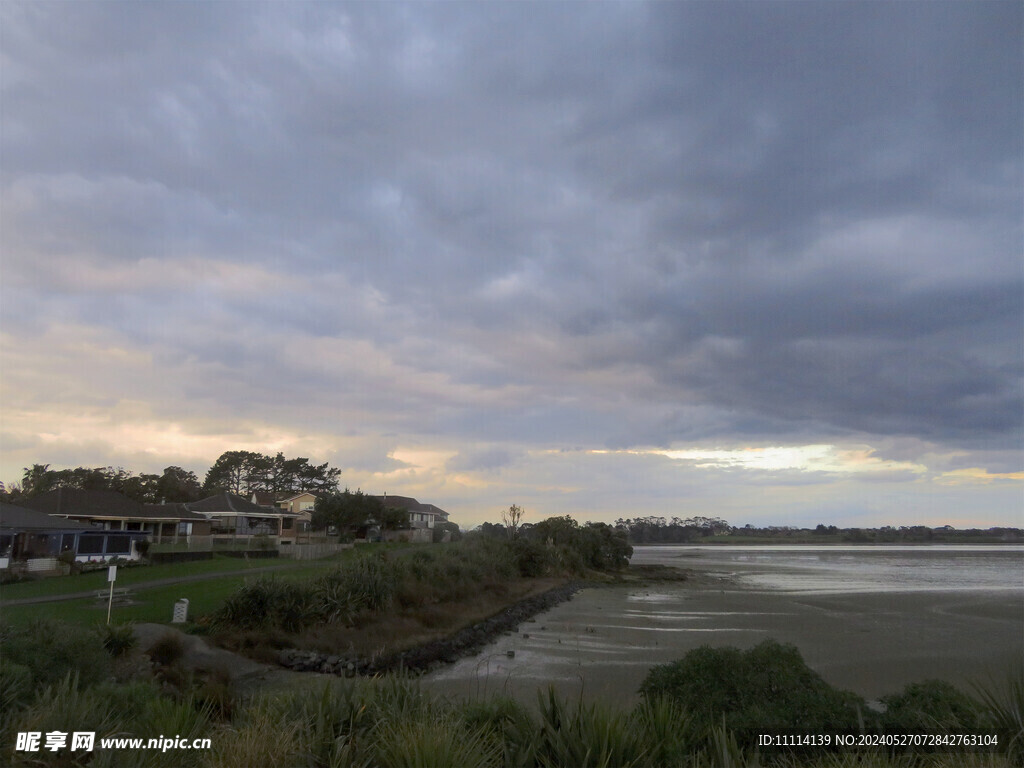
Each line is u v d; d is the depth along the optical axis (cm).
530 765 664
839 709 870
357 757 670
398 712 784
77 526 4775
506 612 3966
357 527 7619
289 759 655
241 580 3672
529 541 6681
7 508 4553
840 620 3728
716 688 937
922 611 4178
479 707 845
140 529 6419
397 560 3872
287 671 2238
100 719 801
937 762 702
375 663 2353
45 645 1303
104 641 1731
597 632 3312
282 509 8906
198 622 2580
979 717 775
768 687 920
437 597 3744
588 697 1759
